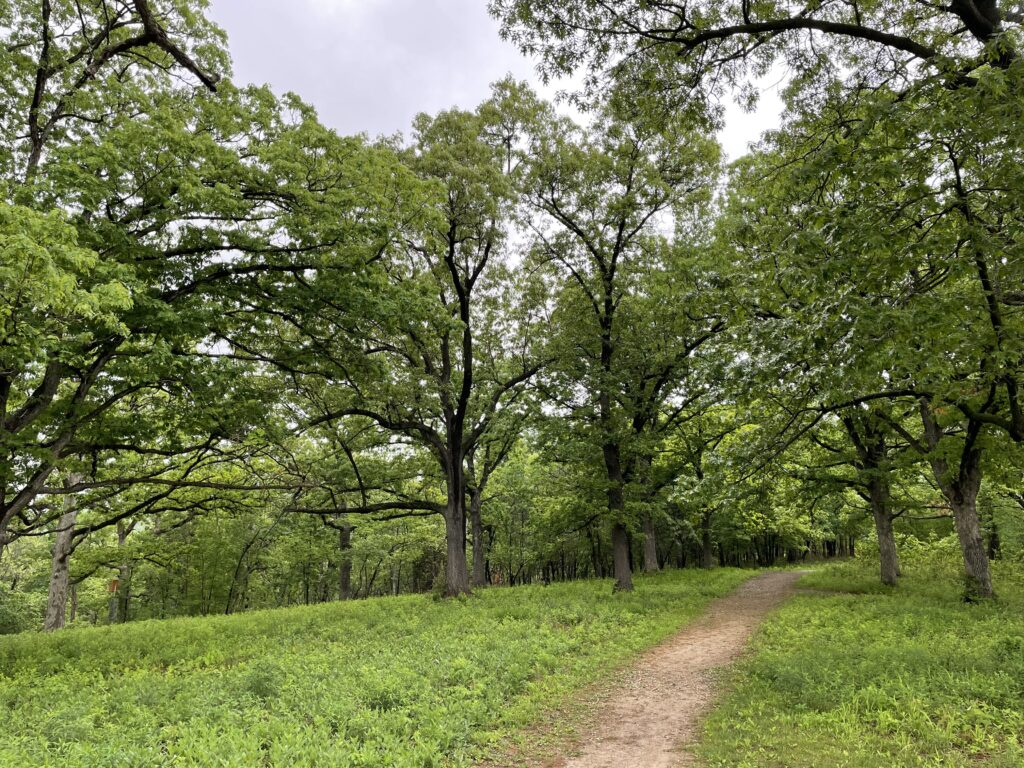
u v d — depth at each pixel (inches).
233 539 1349.7
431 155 781.9
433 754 251.4
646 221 884.0
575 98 407.5
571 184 861.8
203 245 506.6
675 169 865.5
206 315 466.0
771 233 423.5
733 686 365.4
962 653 371.9
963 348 325.1
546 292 933.2
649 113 415.8
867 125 316.2
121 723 296.7
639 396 887.7
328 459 917.2
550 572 2127.2
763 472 537.3
